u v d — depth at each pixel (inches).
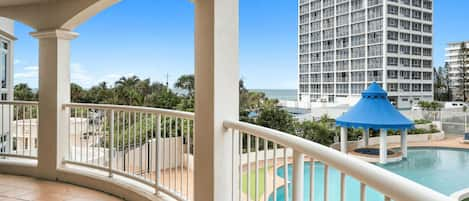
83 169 173.5
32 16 174.2
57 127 174.7
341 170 44.2
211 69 97.6
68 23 166.9
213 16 97.1
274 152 67.2
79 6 159.6
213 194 97.3
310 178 54.6
